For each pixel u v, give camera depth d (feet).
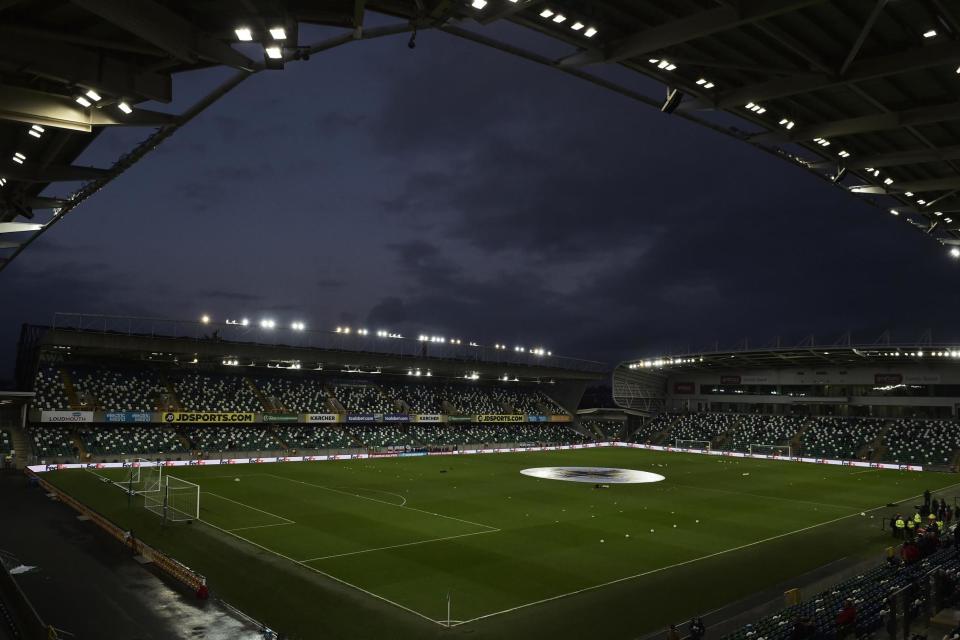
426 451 306.76
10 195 85.66
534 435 375.86
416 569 102.17
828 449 308.81
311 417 303.68
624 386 399.85
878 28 56.29
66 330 244.22
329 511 148.66
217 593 87.92
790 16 54.13
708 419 377.91
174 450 253.44
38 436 234.99
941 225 110.63
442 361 355.56
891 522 133.39
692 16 53.36
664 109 69.97
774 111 71.51
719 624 77.92
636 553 114.11
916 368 327.06
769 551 117.29
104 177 81.56
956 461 269.03
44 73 49.01
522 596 89.86
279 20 45.78
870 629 66.59
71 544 112.68
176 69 55.47
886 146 82.07
